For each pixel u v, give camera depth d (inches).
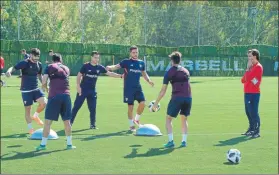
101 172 333.4
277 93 1035.9
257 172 337.4
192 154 391.9
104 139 456.4
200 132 507.2
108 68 516.1
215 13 1904.5
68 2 1825.8
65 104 402.3
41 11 1791.3
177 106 414.0
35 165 351.3
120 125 554.9
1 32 1712.6
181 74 412.8
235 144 436.8
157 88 1151.0
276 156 386.9
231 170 342.0
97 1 1861.5
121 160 369.1
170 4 2449.6
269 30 1957.4
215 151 404.2
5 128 521.7
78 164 355.6
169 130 418.6
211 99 886.4
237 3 2440.9
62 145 423.5
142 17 1862.7
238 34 1923.0
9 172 331.3
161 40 1866.4
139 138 461.7
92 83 524.1
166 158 376.8
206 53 1865.2
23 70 488.7
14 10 1723.7
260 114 674.2
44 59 1688.0
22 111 673.0
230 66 1884.8
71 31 1819.6
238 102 832.3
